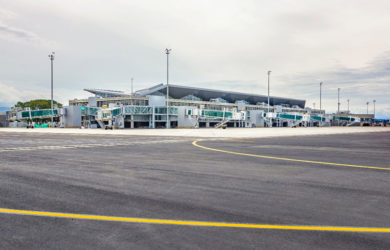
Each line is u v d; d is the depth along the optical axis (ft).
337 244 10.50
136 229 12.04
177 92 338.54
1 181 21.68
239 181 21.63
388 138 84.69
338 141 70.74
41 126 272.72
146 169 27.20
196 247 10.23
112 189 19.15
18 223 12.82
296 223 12.68
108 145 57.52
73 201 16.29
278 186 19.97
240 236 11.24
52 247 10.37
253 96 415.44
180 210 14.58
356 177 23.16
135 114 238.68
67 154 40.52
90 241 10.87
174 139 79.05
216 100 362.12
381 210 14.49
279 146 54.85
